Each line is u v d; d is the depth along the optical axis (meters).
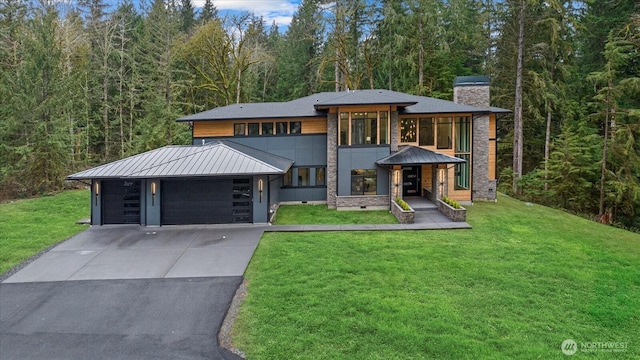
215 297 9.52
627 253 13.65
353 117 20.58
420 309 8.59
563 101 28.56
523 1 27.81
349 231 15.86
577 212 24.36
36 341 7.63
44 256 12.84
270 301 9.05
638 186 22.36
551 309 8.91
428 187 23.09
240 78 38.09
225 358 6.96
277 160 20.81
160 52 35.81
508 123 33.78
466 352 6.99
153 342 7.54
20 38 26.36
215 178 17.31
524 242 14.52
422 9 33.88
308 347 7.17
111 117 37.88
